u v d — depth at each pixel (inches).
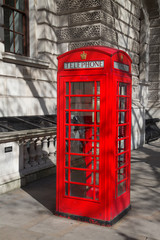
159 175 288.5
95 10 382.3
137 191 234.2
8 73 334.3
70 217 174.9
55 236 150.7
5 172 233.1
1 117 309.4
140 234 153.8
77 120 172.1
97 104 165.6
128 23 474.6
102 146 163.0
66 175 178.1
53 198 216.1
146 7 590.2
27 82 364.2
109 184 162.1
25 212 186.4
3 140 225.5
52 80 411.2
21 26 385.7
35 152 278.1
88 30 389.1
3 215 181.0
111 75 158.6
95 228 161.3
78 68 167.9
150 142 563.5
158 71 659.4
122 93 179.0
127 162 189.2
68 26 403.9
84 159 171.0
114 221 167.5
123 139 181.0
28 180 257.6
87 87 167.3
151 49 659.4
